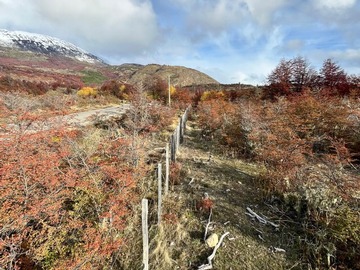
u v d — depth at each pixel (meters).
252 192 6.28
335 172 5.82
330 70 20.06
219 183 6.79
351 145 8.22
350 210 4.34
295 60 22.05
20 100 11.49
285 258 4.11
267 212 5.35
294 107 11.42
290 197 5.27
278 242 4.46
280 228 4.80
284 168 6.20
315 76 20.89
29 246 3.80
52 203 4.21
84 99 27.67
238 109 13.31
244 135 9.63
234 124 11.10
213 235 4.53
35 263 3.71
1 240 3.32
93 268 3.65
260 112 11.73
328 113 9.56
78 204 4.59
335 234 3.99
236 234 4.70
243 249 4.34
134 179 5.53
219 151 9.90
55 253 3.82
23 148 5.01
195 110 25.84
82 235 4.22
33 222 4.21
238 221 5.07
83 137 7.48
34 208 3.73
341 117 9.09
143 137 8.95
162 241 4.51
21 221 3.59
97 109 20.95
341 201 4.61
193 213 5.34
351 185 4.99
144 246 3.77
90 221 4.47
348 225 3.99
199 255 4.27
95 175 5.05
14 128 5.91
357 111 9.34
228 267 3.98
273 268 3.93
